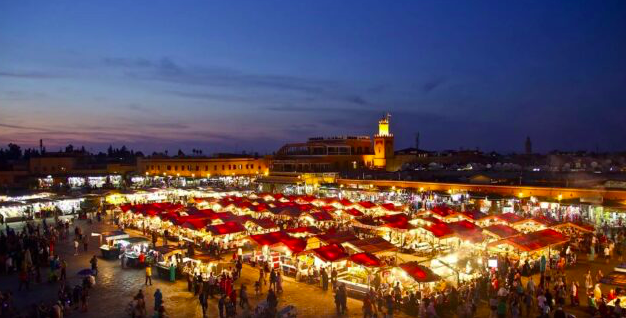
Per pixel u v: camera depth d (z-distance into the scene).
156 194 76.44
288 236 36.03
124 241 40.16
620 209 45.12
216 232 40.06
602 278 25.19
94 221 60.00
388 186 72.56
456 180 69.75
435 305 26.05
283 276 33.94
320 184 80.38
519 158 121.50
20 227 55.88
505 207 54.06
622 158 101.25
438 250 39.38
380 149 111.88
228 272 31.59
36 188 100.00
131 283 32.53
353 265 32.16
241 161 123.31
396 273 28.44
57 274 33.41
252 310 26.62
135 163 152.75
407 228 40.62
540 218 43.56
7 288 31.56
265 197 65.44
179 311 27.12
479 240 36.16
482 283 28.94
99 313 27.00
